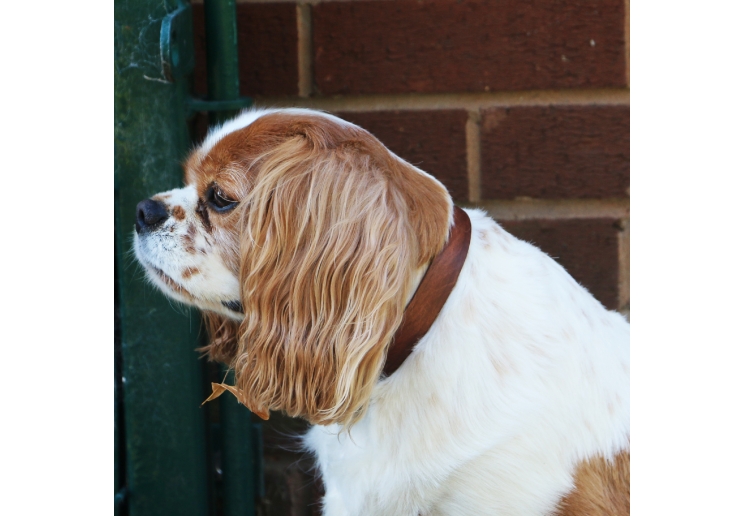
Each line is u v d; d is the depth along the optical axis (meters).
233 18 1.98
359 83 2.21
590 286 2.25
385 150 1.61
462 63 2.18
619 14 2.10
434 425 1.54
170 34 1.82
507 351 1.56
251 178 1.56
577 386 1.60
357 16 2.17
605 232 2.22
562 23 2.12
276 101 2.24
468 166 2.23
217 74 2.00
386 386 1.57
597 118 2.16
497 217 2.25
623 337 1.77
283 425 2.35
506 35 2.15
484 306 1.58
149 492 2.12
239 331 1.62
